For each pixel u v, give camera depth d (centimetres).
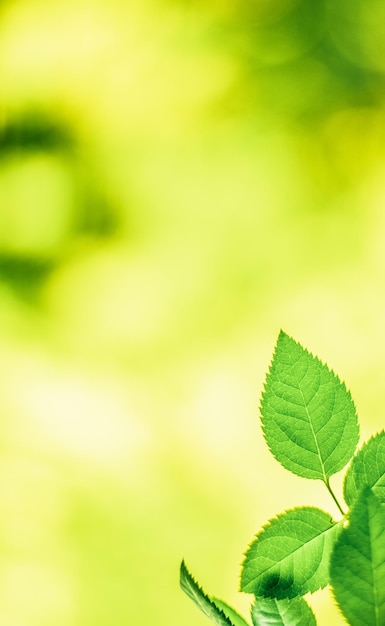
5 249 401
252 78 425
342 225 396
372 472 67
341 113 417
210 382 367
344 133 415
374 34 418
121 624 308
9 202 404
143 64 429
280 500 324
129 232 406
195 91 427
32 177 409
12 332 382
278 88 424
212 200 406
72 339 383
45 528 324
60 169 414
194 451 343
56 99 422
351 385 348
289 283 387
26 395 363
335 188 407
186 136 421
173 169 413
